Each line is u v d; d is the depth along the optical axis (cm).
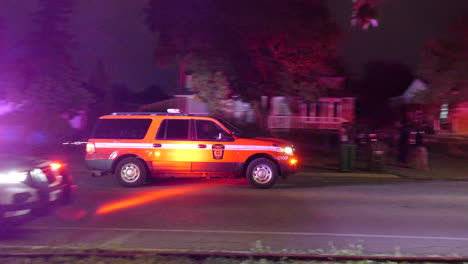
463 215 868
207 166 1143
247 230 732
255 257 551
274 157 1144
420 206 955
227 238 677
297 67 2145
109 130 1163
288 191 1127
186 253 556
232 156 1141
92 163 1154
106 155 1150
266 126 2481
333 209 912
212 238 677
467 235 714
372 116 3997
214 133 1165
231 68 2044
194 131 1155
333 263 529
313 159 1864
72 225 752
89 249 577
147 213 850
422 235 711
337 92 3362
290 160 1149
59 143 2139
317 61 2150
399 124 1984
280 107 3475
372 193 1114
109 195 1041
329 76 2366
